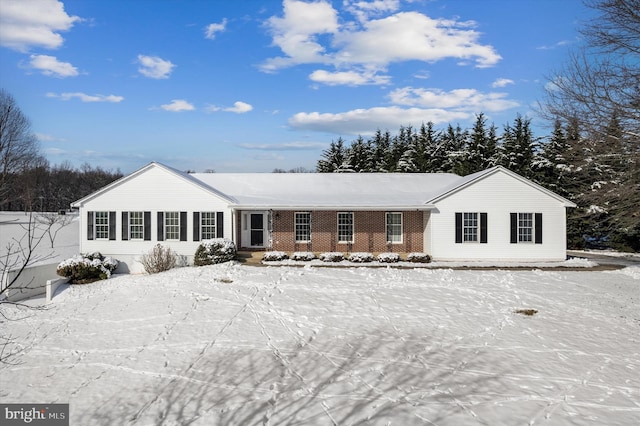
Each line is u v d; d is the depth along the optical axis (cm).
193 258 2317
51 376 918
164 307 1396
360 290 1590
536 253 2373
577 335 1162
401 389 830
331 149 5812
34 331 1238
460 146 5472
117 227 2328
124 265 2314
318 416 723
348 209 2380
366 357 995
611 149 1888
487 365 954
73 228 4791
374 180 2884
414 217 2512
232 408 756
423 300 1474
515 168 4288
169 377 895
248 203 2388
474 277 1853
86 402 791
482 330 1196
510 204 2375
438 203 2381
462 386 845
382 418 715
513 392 822
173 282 1745
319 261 2317
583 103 1931
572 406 768
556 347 1071
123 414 742
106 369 948
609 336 1156
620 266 2255
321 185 2781
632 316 1336
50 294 1744
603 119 1859
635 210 1952
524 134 4541
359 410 743
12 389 855
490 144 4662
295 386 844
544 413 740
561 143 3728
